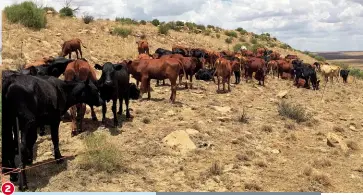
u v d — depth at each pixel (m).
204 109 14.90
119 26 34.69
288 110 15.27
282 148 11.70
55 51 22.28
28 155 8.41
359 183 9.62
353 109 19.30
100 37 28.92
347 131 14.41
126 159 9.77
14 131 8.19
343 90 25.47
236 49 42.22
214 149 10.94
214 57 26.72
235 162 10.17
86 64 11.69
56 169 8.91
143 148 10.42
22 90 7.70
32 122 7.79
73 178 8.59
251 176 9.46
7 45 20.02
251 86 22.19
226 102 16.95
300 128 14.02
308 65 25.73
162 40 35.59
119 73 11.98
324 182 9.40
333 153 11.57
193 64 18.86
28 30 24.88
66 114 12.55
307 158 11.02
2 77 7.85
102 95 11.52
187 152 10.53
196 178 9.09
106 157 9.20
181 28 46.28
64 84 9.51
